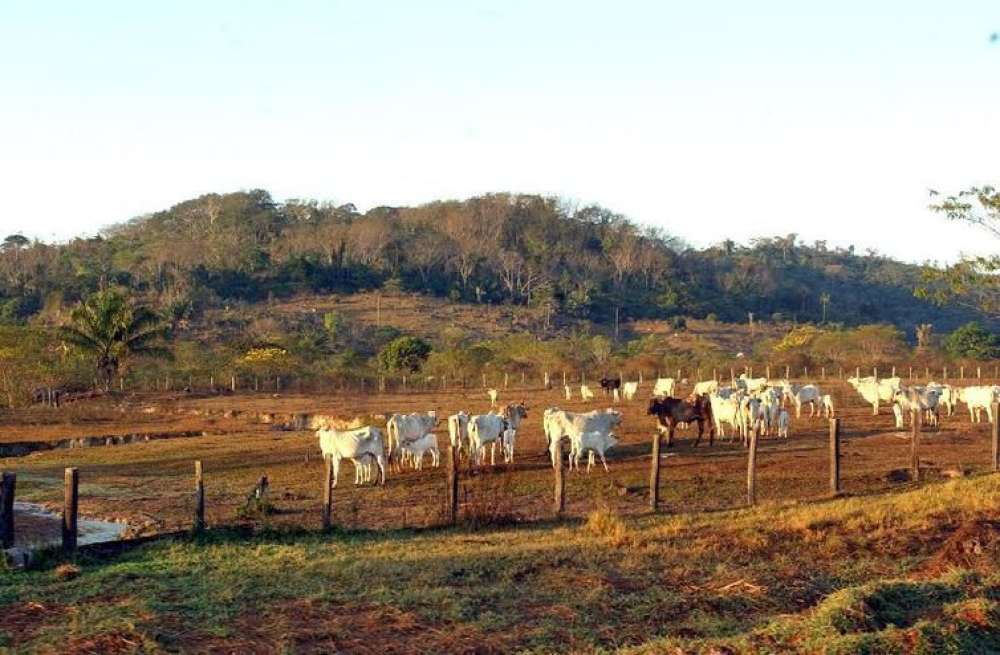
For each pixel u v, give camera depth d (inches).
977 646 438.0
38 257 5162.4
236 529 731.4
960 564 589.6
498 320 4825.3
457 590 553.3
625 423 1433.3
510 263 5482.3
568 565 610.2
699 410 1181.7
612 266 5782.5
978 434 1233.4
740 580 570.6
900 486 883.4
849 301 6092.5
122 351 2615.7
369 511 855.1
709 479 957.2
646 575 588.7
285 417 1808.6
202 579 580.1
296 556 641.0
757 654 425.7
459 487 952.9
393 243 5659.5
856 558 628.1
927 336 3599.9
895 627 450.0
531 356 2923.2
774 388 1437.0
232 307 4694.9
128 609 509.7
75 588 561.0
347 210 6727.4
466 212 5930.1
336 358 3026.6
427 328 4530.0
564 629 489.4
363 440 1000.2
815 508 759.7
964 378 2378.2
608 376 2625.5
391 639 474.6
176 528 797.2
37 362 2507.4
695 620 507.2
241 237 5925.2
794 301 5920.3
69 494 661.9
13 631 479.2
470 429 1050.7
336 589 555.2
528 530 745.0
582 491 925.8
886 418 1430.9
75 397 2440.9
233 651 452.1
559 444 813.2
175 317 4124.0
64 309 4335.6
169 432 1702.8
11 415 2027.6
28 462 1386.6
